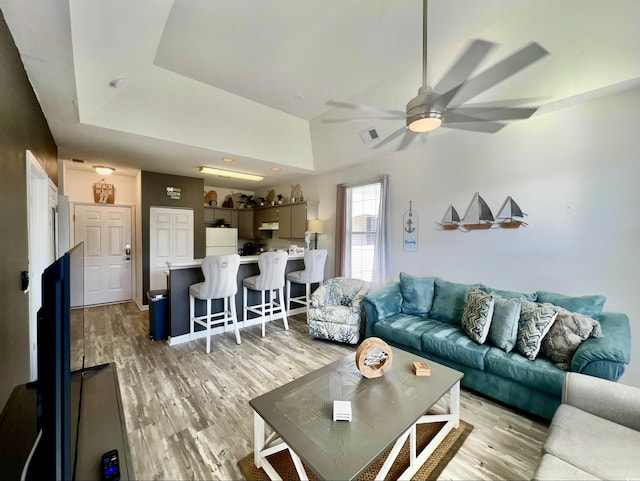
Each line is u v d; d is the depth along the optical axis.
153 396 2.44
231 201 7.32
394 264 4.14
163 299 3.72
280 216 6.17
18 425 1.16
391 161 4.19
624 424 1.45
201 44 2.52
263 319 3.97
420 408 1.59
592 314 2.29
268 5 2.08
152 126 3.20
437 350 2.64
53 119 2.71
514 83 2.50
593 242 2.50
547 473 1.19
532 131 2.85
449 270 3.53
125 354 3.28
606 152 2.43
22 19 1.44
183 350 3.41
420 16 2.21
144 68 2.77
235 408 2.29
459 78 2.67
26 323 1.95
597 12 1.94
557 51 2.21
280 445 1.65
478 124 2.38
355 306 3.66
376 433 1.39
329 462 1.21
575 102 2.50
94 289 5.46
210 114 3.51
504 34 2.29
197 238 5.79
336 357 3.26
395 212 4.14
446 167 3.56
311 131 4.45
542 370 2.05
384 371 1.94
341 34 2.41
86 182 5.39
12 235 1.65
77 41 1.64
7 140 1.54
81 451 1.07
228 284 3.46
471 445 1.89
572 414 1.53
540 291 2.72
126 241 5.79
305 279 4.51
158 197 5.29
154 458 1.77
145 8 1.78
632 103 2.30
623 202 2.36
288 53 2.66
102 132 3.05
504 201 3.05
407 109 1.92
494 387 2.32
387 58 2.73
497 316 2.49
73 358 1.09
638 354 2.29
